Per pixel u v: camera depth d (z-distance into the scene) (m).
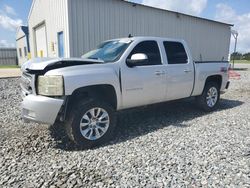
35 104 3.65
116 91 4.24
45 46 15.40
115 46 4.79
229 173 2.99
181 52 5.50
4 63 36.25
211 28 17.08
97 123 3.99
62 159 3.45
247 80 13.39
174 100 5.49
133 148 3.80
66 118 3.84
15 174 3.03
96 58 4.68
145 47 4.81
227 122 5.21
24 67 4.42
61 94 3.62
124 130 4.72
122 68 4.32
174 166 3.18
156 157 3.46
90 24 10.88
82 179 2.88
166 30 14.03
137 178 2.89
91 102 3.89
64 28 10.88
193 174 2.97
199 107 6.28
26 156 3.56
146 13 12.85
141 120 5.41
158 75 4.86
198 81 5.78
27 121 3.93
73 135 3.76
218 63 6.39
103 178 2.90
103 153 3.64
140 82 4.57
